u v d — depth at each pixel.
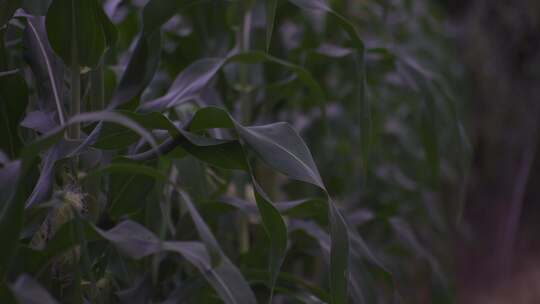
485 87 8.70
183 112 2.80
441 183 7.04
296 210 2.60
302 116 4.48
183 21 3.57
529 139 8.70
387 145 5.72
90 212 2.27
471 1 8.98
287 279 2.53
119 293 2.33
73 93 2.21
